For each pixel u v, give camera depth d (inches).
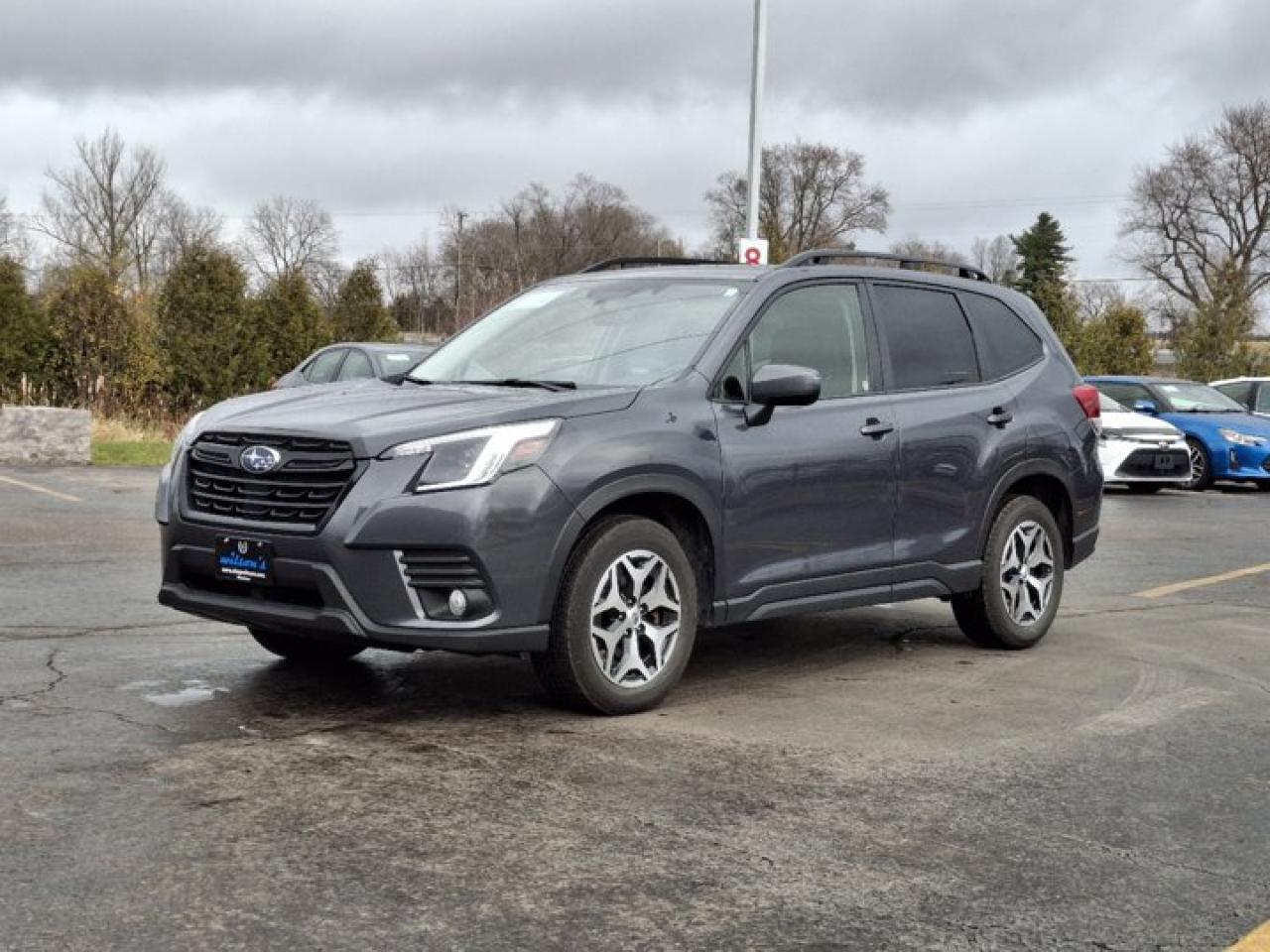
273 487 201.0
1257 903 141.3
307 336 1029.2
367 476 193.3
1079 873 149.0
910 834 160.2
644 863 147.6
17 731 190.5
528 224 3801.7
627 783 176.1
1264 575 409.4
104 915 128.4
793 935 129.6
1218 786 183.3
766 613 231.0
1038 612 281.7
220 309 946.7
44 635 258.8
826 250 256.8
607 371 231.0
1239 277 1758.1
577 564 204.4
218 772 174.6
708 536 223.0
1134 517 603.8
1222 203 2647.6
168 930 125.6
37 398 856.3
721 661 259.3
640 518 212.2
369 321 1258.0
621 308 246.4
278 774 174.4
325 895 135.3
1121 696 236.8
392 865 144.3
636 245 3846.0
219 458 208.4
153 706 207.5
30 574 327.6
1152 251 2726.4
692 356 228.5
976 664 262.1
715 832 158.6
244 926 127.2
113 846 146.6
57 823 152.9
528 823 159.2
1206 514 625.0
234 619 207.6
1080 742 205.0
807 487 235.0
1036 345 293.0
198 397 952.3
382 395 219.8
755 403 229.3
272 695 217.5
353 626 192.4
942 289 276.5
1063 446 285.9
